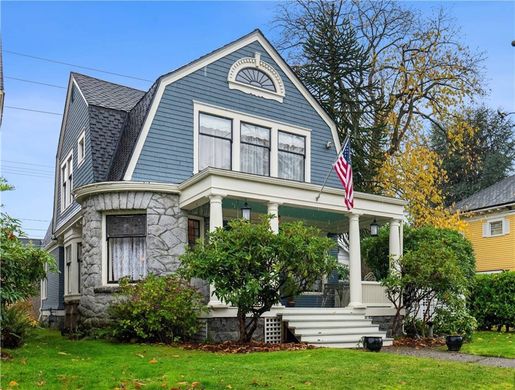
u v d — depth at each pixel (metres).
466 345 12.98
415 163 25.47
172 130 14.75
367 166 22.41
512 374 7.91
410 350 11.73
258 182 13.08
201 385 6.69
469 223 29.36
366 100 23.47
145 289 12.04
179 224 13.93
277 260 10.77
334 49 22.86
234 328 12.29
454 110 26.47
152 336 11.88
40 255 10.64
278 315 12.80
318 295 17.84
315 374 7.50
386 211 15.50
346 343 12.31
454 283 13.77
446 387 6.98
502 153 38.41
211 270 10.69
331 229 18.41
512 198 26.80
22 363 8.23
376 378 7.34
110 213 14.08
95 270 13.89
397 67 26.44
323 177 17.77
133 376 7.37
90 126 16.14
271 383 6.85
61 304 20.36
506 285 17.78
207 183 12.56
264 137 16.56
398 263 13.98
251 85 16.45
